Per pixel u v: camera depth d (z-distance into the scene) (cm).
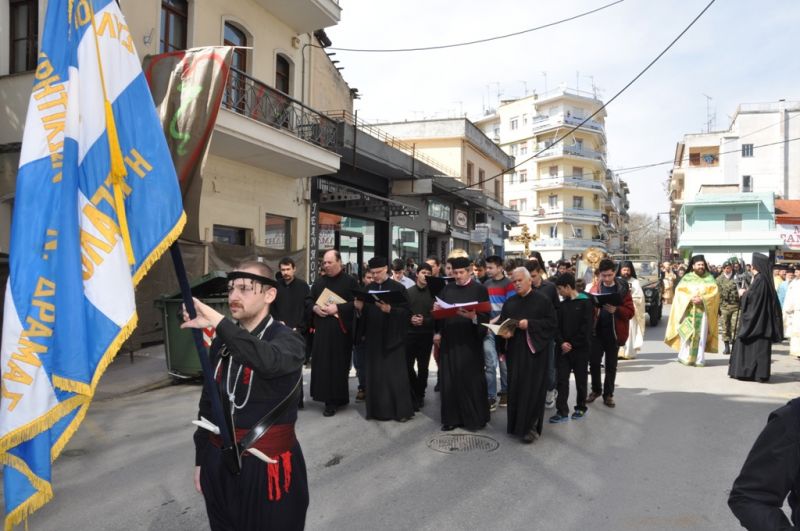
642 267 2019
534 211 5922
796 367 1004
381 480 445
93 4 204
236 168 1234
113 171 200
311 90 1527
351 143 1575
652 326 1628
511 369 558
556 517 379
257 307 234
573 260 1861
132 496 412
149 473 457
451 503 402
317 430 586
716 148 5244
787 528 146
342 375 647
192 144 234
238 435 222
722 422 616
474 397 585
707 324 979
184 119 237
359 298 613
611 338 680
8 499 181
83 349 186
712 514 384
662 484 438
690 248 3794
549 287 629
